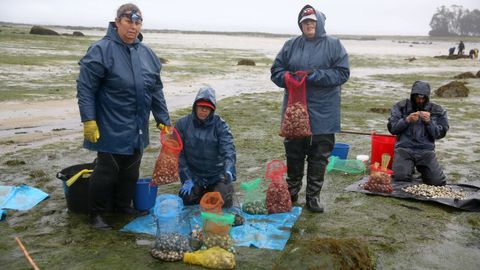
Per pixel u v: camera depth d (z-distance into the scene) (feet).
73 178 17.04
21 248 13.67
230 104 46.98
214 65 97.45
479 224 17.38
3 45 113.29
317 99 17.90
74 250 14.64
